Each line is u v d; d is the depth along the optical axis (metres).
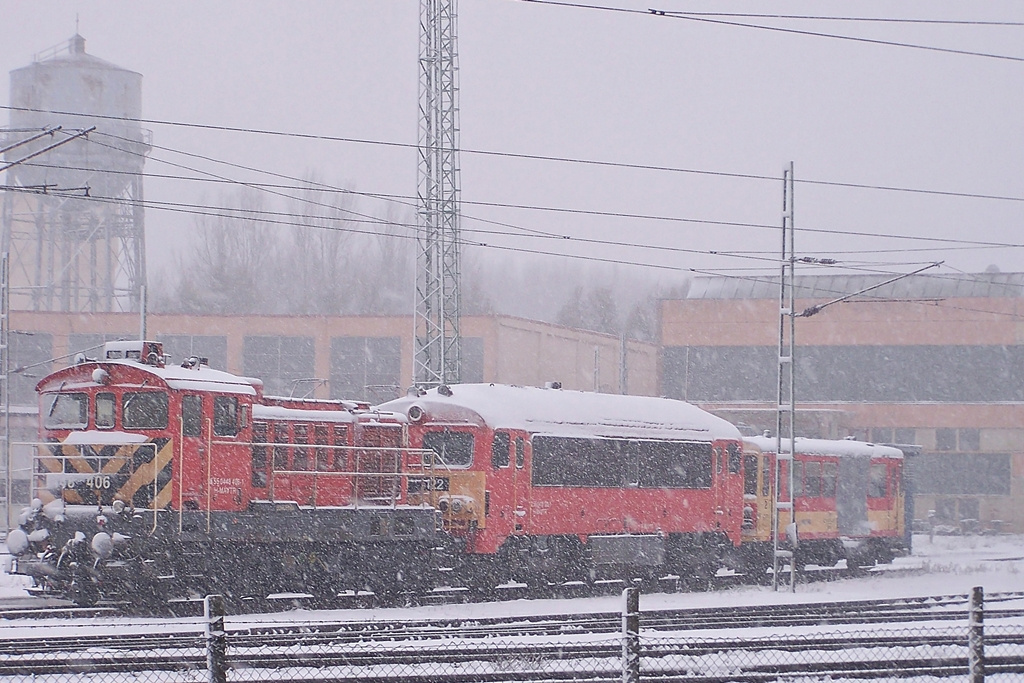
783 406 47.59
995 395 104.62
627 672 17.92
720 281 113.94
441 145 61.84
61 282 97.25
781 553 46.75
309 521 35.69
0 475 82.31
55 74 92.44
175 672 21.95
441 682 21.55
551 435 43.47
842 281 108.81
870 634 29.53
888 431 104.75
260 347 95.81
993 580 52.72
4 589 38.56
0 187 37.34
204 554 33.56
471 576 40.75
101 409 33.78
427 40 62.19
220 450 34.16
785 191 47.25
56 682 20.91
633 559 45.91
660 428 48.25
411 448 41.44
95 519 31.73
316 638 24.69
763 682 22.23
